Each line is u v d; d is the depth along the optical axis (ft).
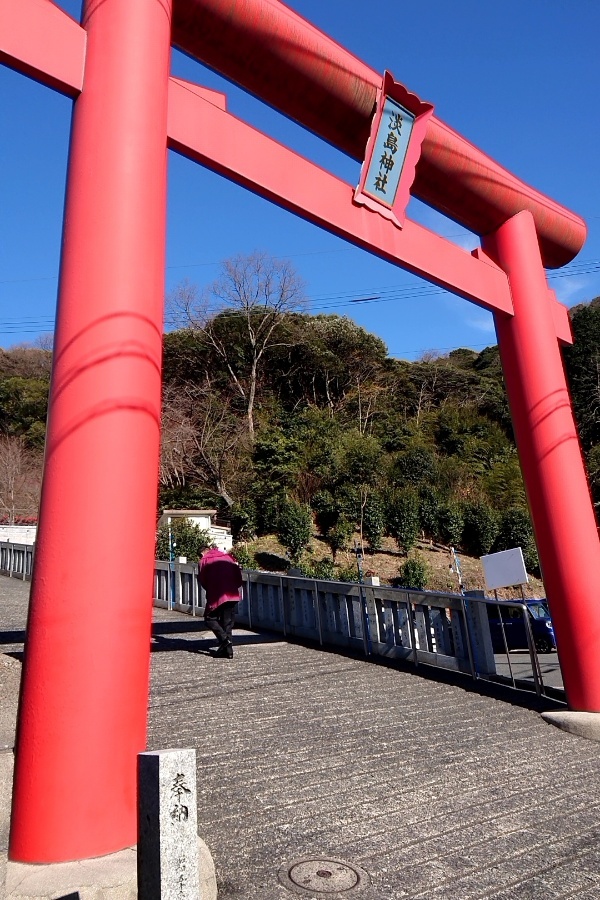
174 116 13.10
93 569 9.52
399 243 18.08
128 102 11.41
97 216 10.78
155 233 11.37
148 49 11.93
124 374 10.32
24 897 7.36
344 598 26.89
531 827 11.09
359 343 117.60
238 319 107.96
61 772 8.74
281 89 17.15
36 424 111.55
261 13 15.44
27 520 87.20
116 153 11.10
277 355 108.99
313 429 88.94
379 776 13.24
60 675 9.11
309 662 23.95
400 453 93.25
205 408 94.89
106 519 9.75
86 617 9.34
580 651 18.26
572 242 23.62
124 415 10.19
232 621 24.90
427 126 18.86
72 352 10.27
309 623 28.40
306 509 73.00
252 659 24.32
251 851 9.90
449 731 16.55
